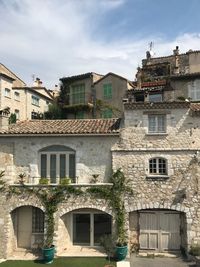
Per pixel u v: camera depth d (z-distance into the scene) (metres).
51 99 54.53
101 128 25.14
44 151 25.23
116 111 41.38
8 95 44.00
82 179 24.62
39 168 25.11
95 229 25.09
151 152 24.00
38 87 52.38
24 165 25.09
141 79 41.53
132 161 24.08
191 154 23.70
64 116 45.53
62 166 25.05
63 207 23.88
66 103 45.81
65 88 46.31
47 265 21.70
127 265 21.42
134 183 23.86
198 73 34.47
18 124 27.58
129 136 24.31
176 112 24.11
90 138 24.81
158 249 24.27
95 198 23.80
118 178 23.86
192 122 23.94
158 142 24.03
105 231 25.02
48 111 47.75
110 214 23.58
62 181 24.14
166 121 24.11
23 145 25.23
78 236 25.25
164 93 35.69
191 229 23.08
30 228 25.30
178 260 22.52
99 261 22.25
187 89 34.97
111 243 22.94
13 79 44.91
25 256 23.69
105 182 24.44
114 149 24.27
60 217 23.81
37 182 24.91
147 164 23.94
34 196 24.12
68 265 21.56
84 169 24.66
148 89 36.16
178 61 44.75
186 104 23.92
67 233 24.84
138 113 24.39
